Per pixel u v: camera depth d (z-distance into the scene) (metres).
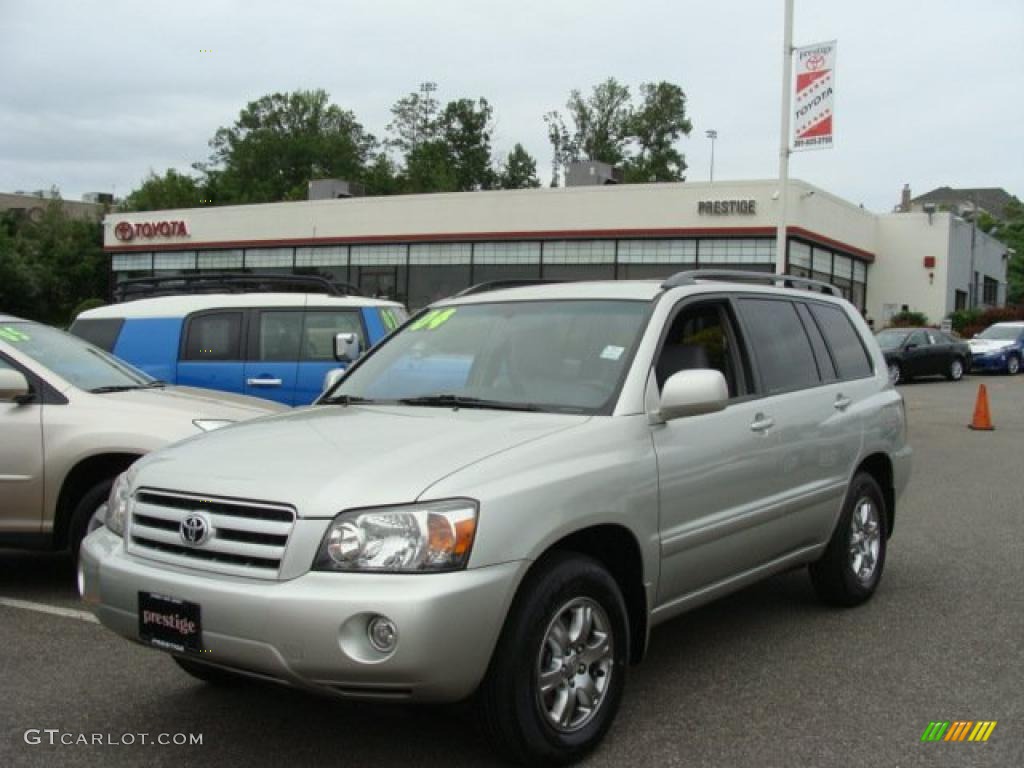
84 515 5.87
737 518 4.66
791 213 29.61
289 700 4.46
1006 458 12.76
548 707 3.68
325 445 3.83
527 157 85.44
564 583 3.64
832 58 15.93
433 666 3.24
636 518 4.02
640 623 4.17
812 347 5.72
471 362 4.74
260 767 3.79
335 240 36.72
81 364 6.56
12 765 3.79
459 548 3.33
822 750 3.95
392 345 5.21
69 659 4.99
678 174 81.62
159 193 76.00
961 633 5.48
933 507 9.38
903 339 26.45
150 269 41.47
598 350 4.47
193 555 3.57
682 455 4.32
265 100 84.56
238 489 3.54
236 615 3.33
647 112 82.19
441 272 34.94
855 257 35.69
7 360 6.11
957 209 63.88
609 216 31.80
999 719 4.27
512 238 33.34
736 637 5.40
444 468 3.53
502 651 3.49
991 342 30.83
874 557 6.11
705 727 4.16
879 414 6.08
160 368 9.52
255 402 6.84
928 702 4.46
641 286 4.82
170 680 4.71
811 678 4.76
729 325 5.07
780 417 5.05
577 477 3.76
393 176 83.81
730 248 30.55
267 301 9.59
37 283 52.78
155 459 4.00
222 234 39.28
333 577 3.29
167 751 3.92
